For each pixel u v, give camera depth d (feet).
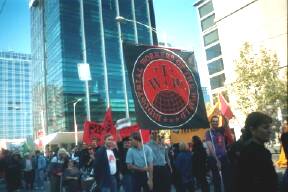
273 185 10.27
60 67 299.79
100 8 317.63
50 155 69.72
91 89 303.89
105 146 30.40
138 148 28.40
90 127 47.52
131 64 22.34
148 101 22.22
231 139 29.43
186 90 23.43
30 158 66.23
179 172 32.63
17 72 375.04
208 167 30.83
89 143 46.44
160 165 28.81
